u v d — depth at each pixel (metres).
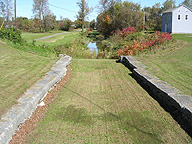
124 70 9.22
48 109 4.85
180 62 9.50
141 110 4.71
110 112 4.65
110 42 24.55
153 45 15.13
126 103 5.17
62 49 15.88
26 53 10.81
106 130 3.86
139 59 11.01
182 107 4.09
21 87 5.38
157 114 4.47
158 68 8.55
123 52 14.05
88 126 4.02
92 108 4.90
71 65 10.23
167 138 3.53
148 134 3.68
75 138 3.58
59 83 6.96
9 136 3.30
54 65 8.51
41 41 21.22
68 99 5.52
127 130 3.83
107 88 6.51
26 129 3.87
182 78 6.88
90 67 9.89
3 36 13.09
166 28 32.41
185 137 3.53
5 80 5.90
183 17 29.55
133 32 22.72
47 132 3.78
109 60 12.05
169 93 4.88
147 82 6.41
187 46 13.49
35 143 3.41
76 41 27.48
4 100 4.44
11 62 8.31
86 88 6.53
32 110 4.48
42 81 6.03
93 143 3.42
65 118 4.37
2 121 3.46
